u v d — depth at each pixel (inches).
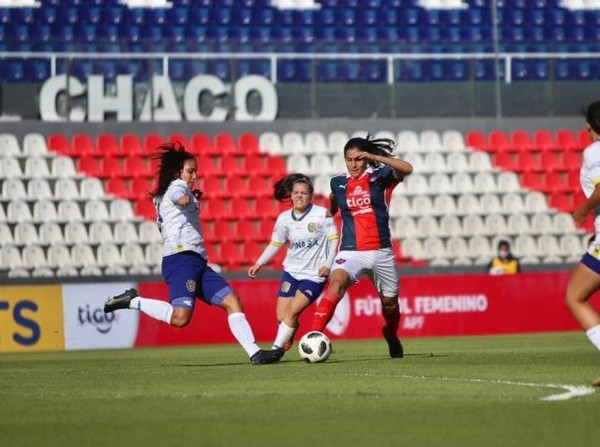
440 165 3703.3
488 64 4003.4
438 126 3732.8
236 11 4079.7
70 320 2677.2
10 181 3442.4
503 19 4180.6
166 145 1621.6
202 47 3905.0
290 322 1717.5
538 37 4180.6
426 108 3737.7
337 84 3698.3
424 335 2910.9
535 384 1262.3
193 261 1611.7
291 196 1814.7
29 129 3521.2
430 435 900.6
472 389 1218.0
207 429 947.3
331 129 3688.5
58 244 3390.7
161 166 1609.3
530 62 4020.7
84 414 1068.5
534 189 3715.6
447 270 3459.6
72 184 3484.3
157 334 2738.7
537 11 4212.6
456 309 2940.5
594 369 1482.5
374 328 2856.8
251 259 3474.4
